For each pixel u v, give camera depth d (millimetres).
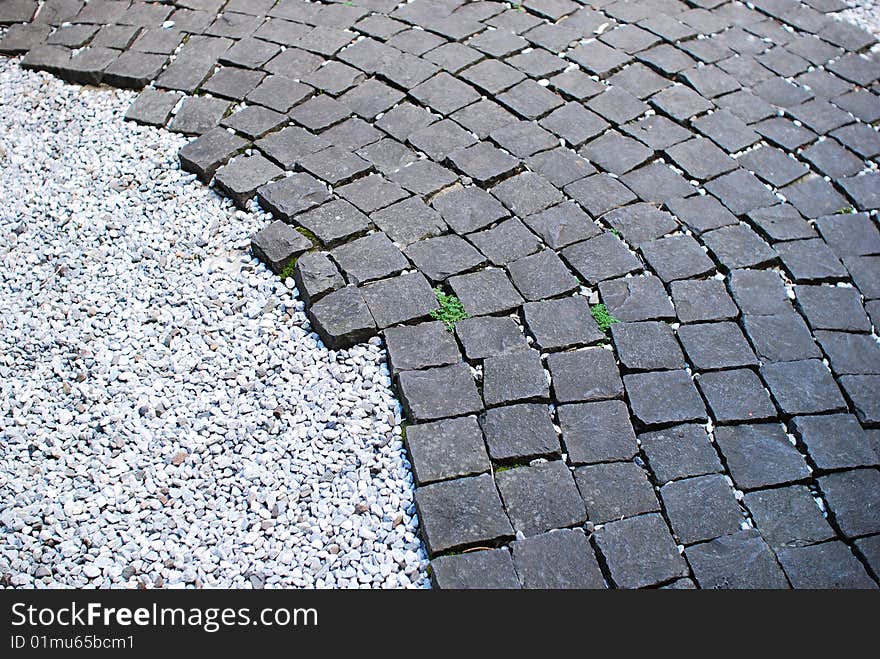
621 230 3955
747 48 5086
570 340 3480
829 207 4164
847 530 2975
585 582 2822
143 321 3592
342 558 2916
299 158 4258
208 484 3082
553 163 4277
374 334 3527
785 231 4008
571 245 3881
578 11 5270
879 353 3543
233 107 4586
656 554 2885
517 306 3605
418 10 5238
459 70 4781
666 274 3770
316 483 3094
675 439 3193
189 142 4383
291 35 5039
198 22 5156
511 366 3377
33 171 4273
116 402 3305
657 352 3457
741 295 3705
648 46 5016
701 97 4695
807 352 3512
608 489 3041
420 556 2930
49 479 3080
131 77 4754
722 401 3311
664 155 4367
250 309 3639
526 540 2902
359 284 3658
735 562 2877
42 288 3740
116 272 3791
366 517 3006
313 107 4555
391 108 4566
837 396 3363
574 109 4574
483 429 3191
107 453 3156
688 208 4086
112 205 4086
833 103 4758
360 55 4887
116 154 4352
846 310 3701
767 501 3045
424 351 3426
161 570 2873
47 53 4953
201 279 3762
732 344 3510
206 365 3430
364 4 5285
